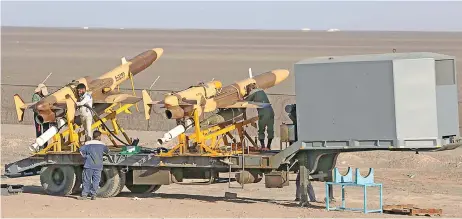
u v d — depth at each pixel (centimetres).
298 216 5200
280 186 5616
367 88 5275
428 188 6700
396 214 5375
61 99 6231
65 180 6250
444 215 5366
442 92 5300
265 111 6084
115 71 6725
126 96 6431
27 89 11338
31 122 10731
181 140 5894
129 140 6656
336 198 6147
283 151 5531
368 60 5275
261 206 5650
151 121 9931
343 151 5466
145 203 5806
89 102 6156
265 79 6600
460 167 7875
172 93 5844
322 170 5716
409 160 8125
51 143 6425
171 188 6831
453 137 5347
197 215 5241
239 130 6044
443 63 5328
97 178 6016
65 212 5384
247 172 5697
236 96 6194
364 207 5366
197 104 5831
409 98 5200
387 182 7044
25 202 5859
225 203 5822
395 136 5212
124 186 6744
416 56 5212
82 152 6000
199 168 5891
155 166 5938
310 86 5412
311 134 5425
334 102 5356
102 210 5466
